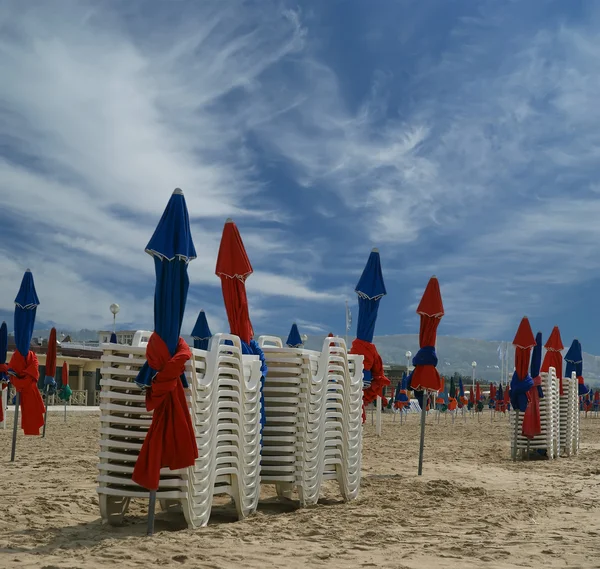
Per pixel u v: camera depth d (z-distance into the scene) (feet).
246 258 26.48
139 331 23.08
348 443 29.60
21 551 18.15
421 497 29.86
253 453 25.14
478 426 102.68
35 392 44.45
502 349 231.50
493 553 18.67
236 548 18.88
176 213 20.53
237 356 24.27
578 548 19.36
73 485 30.09
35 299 43.91
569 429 57.52
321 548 19.21
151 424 20.43
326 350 28.63
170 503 25.05
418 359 38.73
